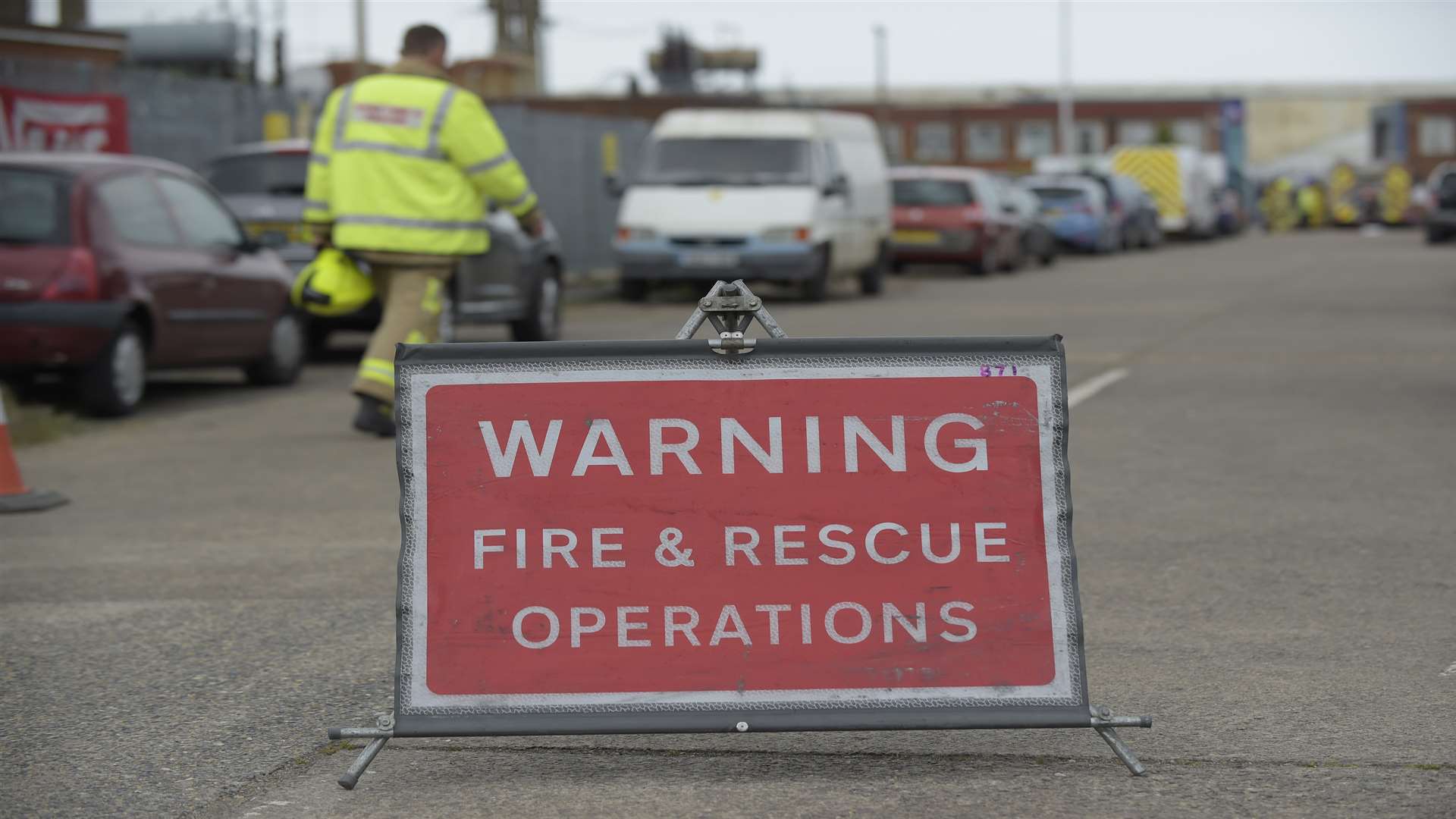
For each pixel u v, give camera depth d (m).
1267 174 85.31
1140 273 31.61
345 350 17.55
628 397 4.21
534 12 57.03
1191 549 7.02
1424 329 17.64
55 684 5.17
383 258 10.28
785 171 23.12
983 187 31.58
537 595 4.16
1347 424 10.73
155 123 20.14
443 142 10.22
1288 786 4.11
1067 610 4.18
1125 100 85.88
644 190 23.12
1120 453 9.62
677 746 4.47
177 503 8.42
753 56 62.03
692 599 4.16
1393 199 68.06
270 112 22.38
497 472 4.18
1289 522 7.57
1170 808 3.97
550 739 4.54
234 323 13.14
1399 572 6.55
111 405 11.70
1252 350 15.66
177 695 5.04
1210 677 5.09
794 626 4.16
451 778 4.25
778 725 4.12
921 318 20.05
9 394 11.47
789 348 4.22
